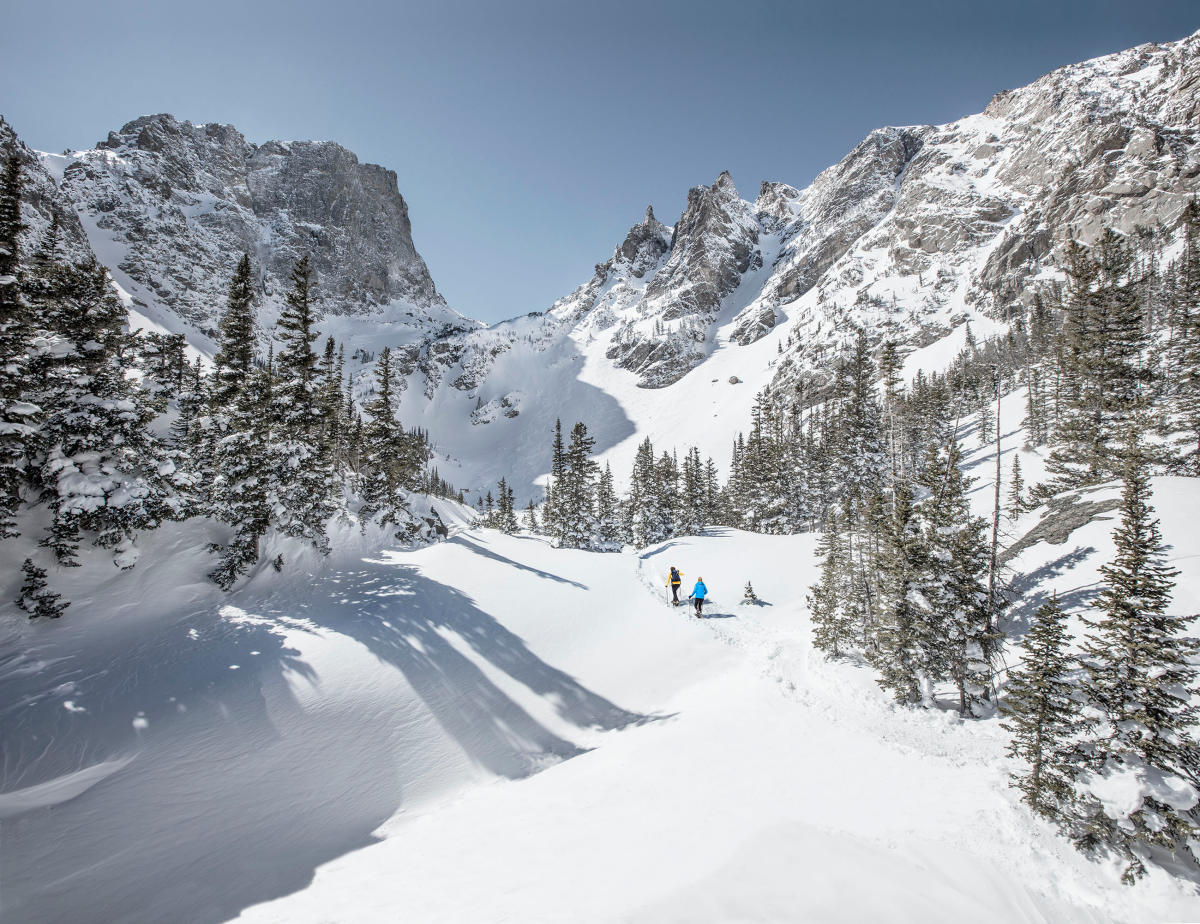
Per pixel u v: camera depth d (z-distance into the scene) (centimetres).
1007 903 718
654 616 2498
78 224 15025
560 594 2641
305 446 2570
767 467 6419
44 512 2255
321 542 2650
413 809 1412
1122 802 869
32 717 1518
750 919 634
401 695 1798
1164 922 738
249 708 1647
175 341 3931
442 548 3069
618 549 5538
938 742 1273
